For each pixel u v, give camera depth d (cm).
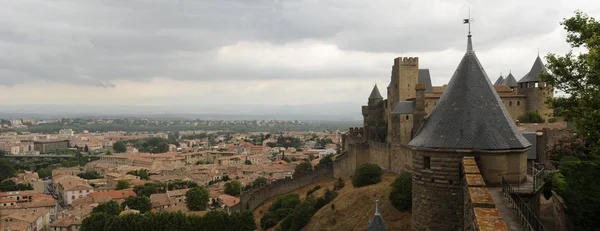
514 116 11888
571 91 4238
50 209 18025
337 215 9625
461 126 3450
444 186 3394
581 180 3297
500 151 3259
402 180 8644
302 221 10256
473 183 2686
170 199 18062
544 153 6762
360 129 16325
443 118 3578
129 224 11150
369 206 9275
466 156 3322
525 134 7025
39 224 15825
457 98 3597
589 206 3119
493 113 3478
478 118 3453
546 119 11581
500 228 1984
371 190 9831
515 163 3322
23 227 14288
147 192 19300
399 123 10700
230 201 16812
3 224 14438
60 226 14462
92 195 18438
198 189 16388
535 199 3216
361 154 12200
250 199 13838
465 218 2895
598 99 3709
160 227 11100
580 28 4206
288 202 12038
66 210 17350
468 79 3631
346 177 12925
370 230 5469
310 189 13038
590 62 3550
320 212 10231
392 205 8788
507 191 3091
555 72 4334
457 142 3378
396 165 10794
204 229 11062
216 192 19525
